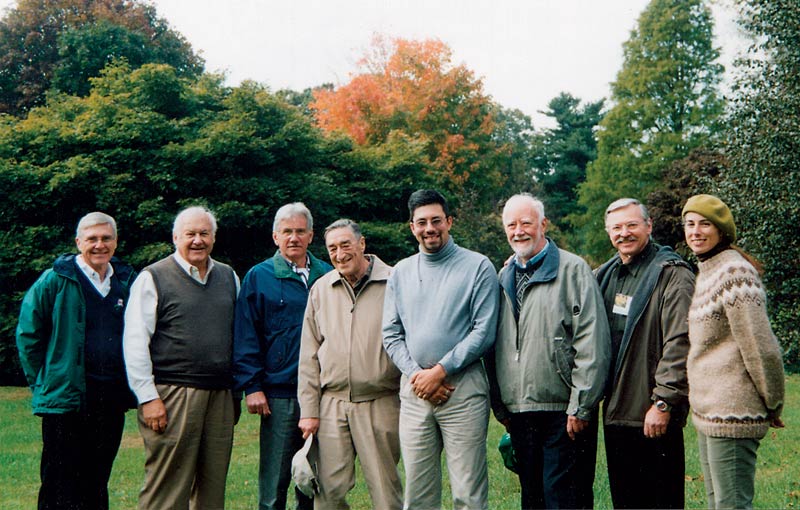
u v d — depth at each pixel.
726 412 3.33
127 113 15.98
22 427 10.18
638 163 29.36
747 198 13.31
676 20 29.00
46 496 4.27
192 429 4.25
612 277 4.10
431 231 4.08
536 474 4.02
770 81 13.01
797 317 13.14
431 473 4.05
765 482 5.86
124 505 5.76
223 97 18.80
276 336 4.52
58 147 15.97
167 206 15.96
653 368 3.80
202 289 4.43
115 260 4.72
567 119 47.16
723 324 3.39
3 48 24.08
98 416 4.43
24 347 4.32
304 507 4.59
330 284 4.41
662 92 29.52
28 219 16.11
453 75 29.86
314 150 18.72
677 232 23.91
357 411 4.25
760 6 12.89
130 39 23.97
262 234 17.55
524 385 3.94
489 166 31.61
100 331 4.47
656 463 3.79
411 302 4.11
